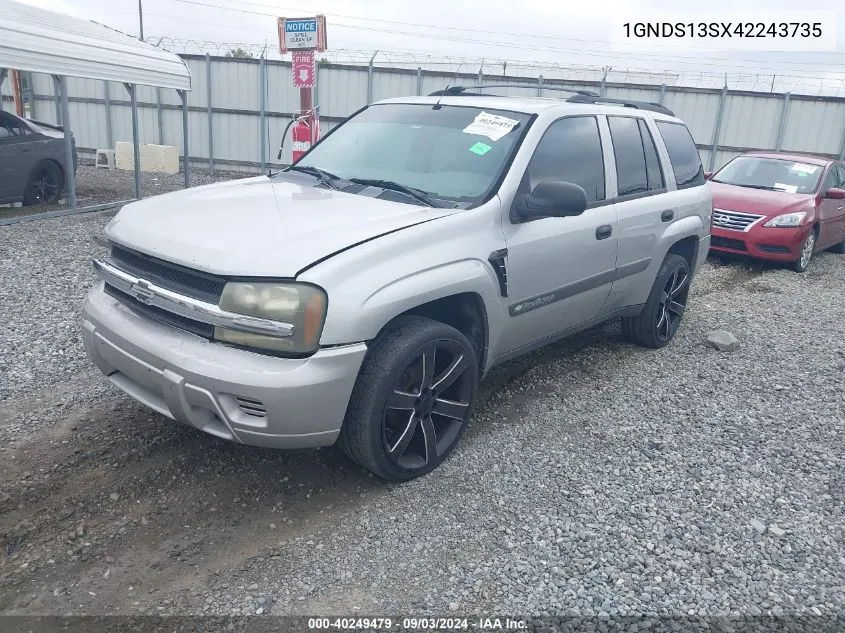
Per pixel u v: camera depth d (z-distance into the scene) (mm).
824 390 5250
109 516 3213
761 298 8227
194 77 18922
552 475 3766
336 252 3143
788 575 3057
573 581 2926
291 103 18891
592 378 5219
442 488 3572
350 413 3305
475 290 3684
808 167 10883
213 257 3066
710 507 3549
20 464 3598
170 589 2771
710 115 18500
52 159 11328
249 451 3822
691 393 5043
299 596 2764
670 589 2920
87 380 4660
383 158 4410
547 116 4426
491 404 4641
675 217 5574
